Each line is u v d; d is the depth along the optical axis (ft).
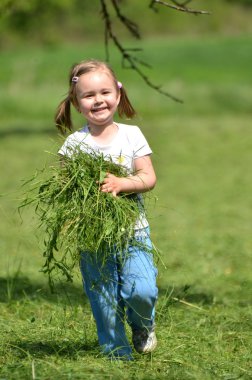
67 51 281.33
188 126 157.17
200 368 36.09
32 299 49.49
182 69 251.39
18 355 37.58
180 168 115.03
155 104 179.63
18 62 248.73
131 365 35.86
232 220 80.28
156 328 42.52
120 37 325.21
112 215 35.06
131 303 35.78
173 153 128.36
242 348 40.60
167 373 34.96
